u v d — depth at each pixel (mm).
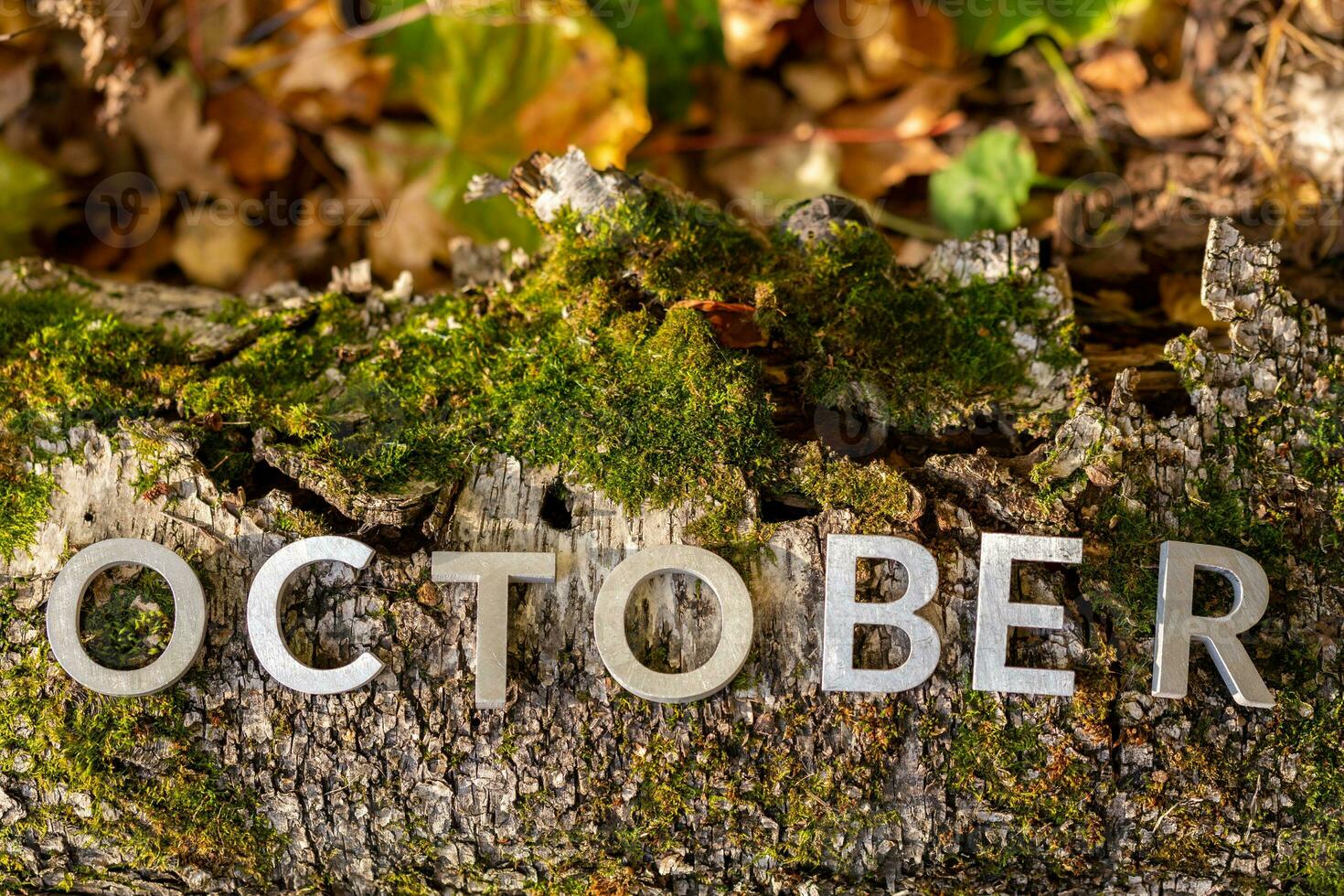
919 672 778
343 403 811
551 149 986
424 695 782
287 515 788
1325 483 797
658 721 781
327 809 786
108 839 787
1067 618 786
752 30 989
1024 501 790
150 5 958
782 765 781
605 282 813
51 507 792
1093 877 785
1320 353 805
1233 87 953
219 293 878
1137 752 782
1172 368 846
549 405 797
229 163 994
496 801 784
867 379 812
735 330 807
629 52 979
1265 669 788
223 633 784
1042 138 985
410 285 859
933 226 988
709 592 785
